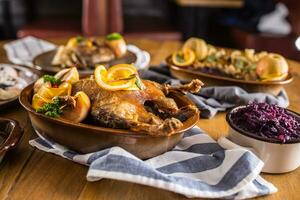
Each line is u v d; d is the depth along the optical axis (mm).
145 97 722
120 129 668
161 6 2641
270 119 710
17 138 689
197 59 1107
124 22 2426
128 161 624
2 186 646
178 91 801
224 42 2617
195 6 2508
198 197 616
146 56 1251
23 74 1040
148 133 652
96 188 652
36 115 692
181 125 661
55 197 629
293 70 1260
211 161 686
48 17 2516
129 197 636
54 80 766
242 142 712
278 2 2314
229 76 1033
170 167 672
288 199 642
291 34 2221
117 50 1197
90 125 673
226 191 623
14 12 2639
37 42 1428
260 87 968
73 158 685
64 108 685
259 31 2270
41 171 687
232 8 2592
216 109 908
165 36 2193
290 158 689
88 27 2105
